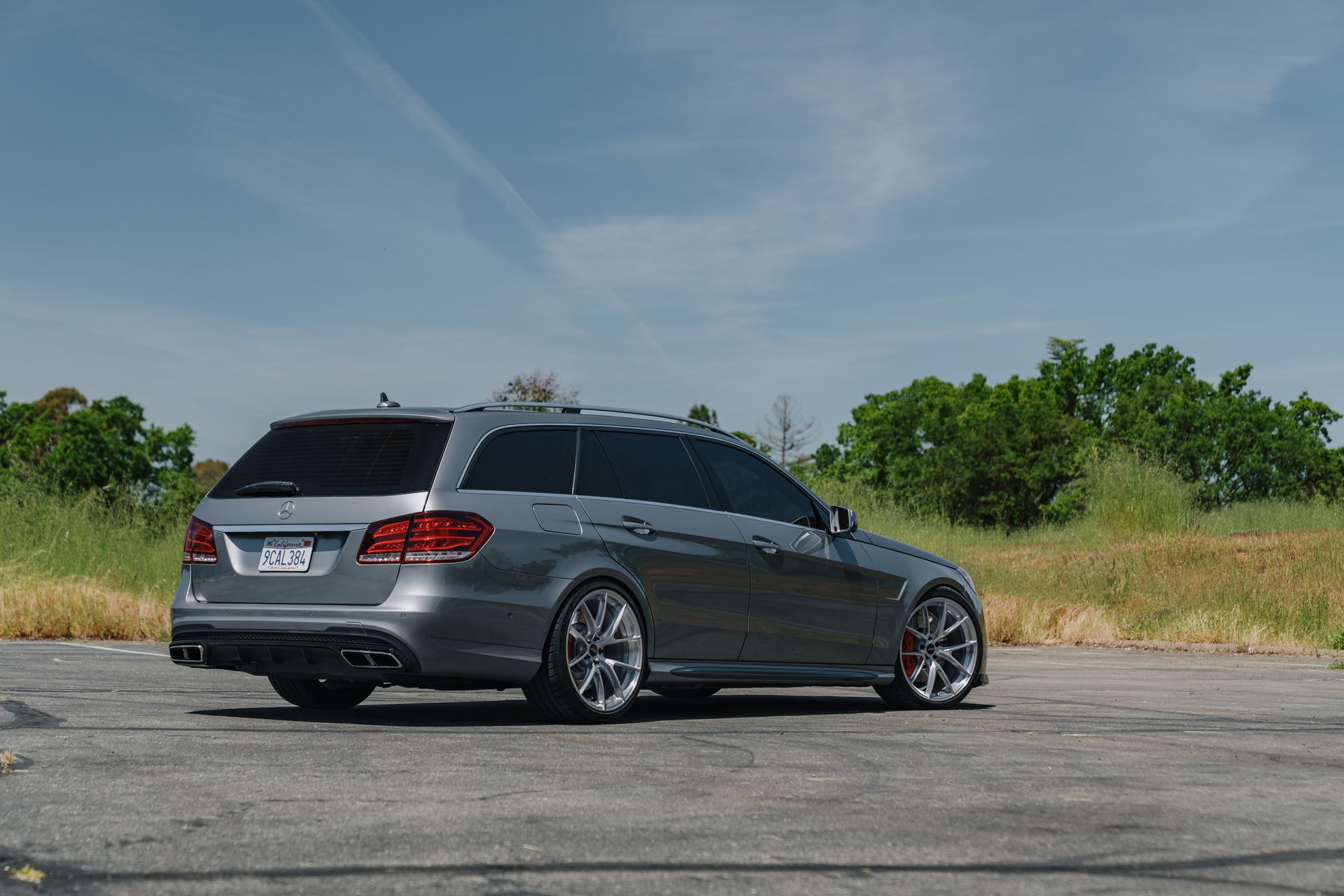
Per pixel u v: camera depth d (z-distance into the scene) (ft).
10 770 15.05
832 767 16.30
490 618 20.36
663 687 28.17
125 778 14.58
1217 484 209.87
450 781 14.67
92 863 10.65
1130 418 249.55
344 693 24.47
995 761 17.06
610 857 11.09
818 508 25.70
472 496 20.72
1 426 264.31
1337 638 50.31
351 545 20.45
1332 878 10.74
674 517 22.95
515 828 12.16
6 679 27.32
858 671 25.03
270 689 27.12
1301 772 16.51
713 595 23.06
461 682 20.83
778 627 23.94
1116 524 93.30
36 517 59.11
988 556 84.02
